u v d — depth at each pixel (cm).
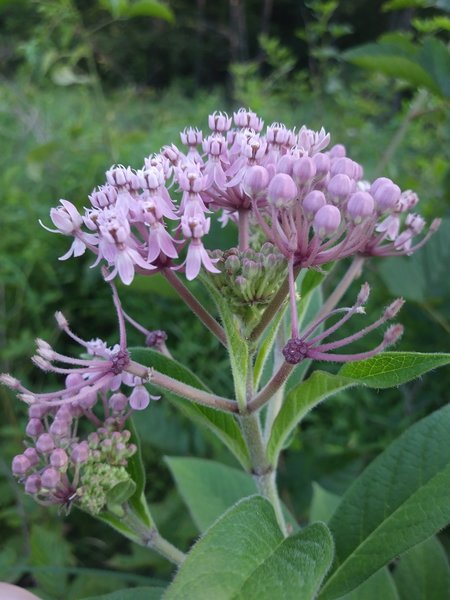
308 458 15
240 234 8
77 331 20
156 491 16
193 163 7
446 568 9
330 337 17
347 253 7
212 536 6
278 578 6
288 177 6
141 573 14
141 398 8
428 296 15
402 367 6
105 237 7
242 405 7
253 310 7
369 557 7
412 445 8
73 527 16
